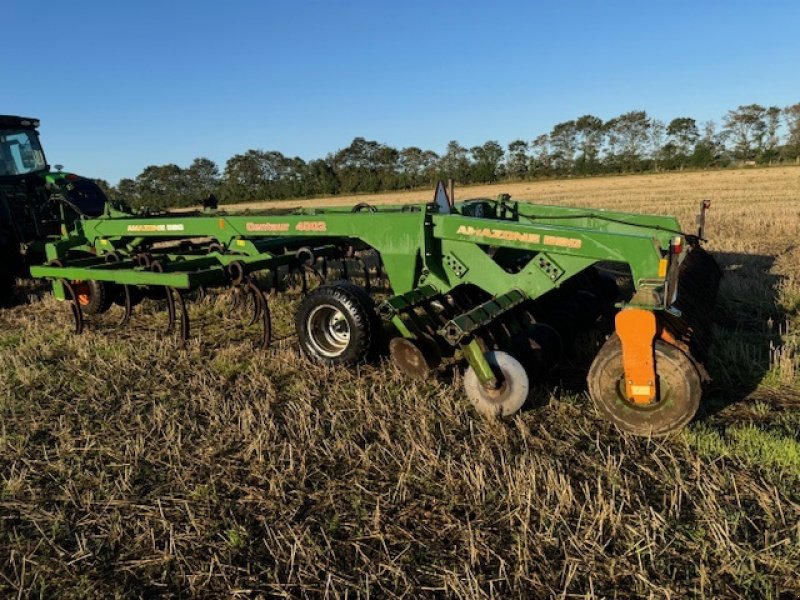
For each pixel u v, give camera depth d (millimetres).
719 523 3008
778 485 3342
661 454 3777
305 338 5617
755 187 31062
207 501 3469
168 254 7129
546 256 4762
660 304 3703
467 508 3299
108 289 7301
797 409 4398
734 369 5109
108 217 7566
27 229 9258
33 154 10164
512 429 4191
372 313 5332
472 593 2629
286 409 4719
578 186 45906
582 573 2773
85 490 3660
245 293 6992
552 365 5008
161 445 4172
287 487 3596
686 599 2590
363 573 2836
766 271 9117
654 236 4500
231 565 2918
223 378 5391
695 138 83438
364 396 4742
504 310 4594
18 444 4234
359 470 3742
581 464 3707
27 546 3158
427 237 5191
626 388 3906
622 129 84562
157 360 5941
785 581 2674
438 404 4645
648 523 3066
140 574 2934
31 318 8133
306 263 6066
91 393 5121
